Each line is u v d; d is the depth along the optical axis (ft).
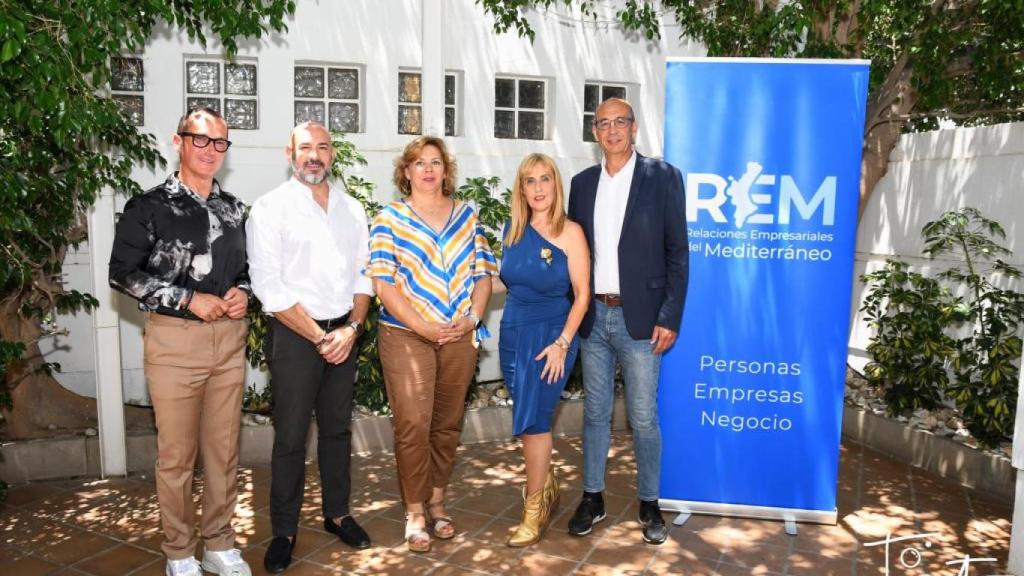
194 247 10.25
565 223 11.75
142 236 10.02
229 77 18.56
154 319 10.23
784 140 12.44
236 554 11.19
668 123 12.64
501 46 20.42
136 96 17.70
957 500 14.37
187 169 10.34
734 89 12.44
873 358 18.34
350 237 11.56
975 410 14.93
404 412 11.62
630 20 20.38
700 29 20.58
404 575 11.28
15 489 14.49
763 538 12.62
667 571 11.47
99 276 14.73
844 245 12.54
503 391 19.21
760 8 20.83
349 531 12.19
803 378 12.89
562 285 11.82
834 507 13.07
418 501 12.12
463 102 20.25
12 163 11.74
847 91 12.26
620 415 18.75
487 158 20.58
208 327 10.33
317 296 11.15
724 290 12.89
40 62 10.55
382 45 19.25
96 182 13.61
